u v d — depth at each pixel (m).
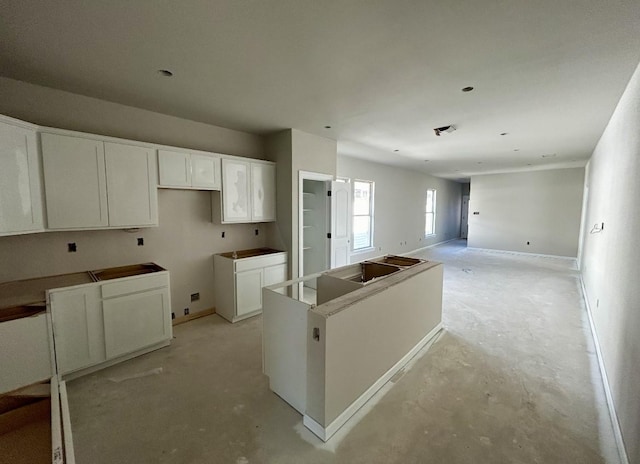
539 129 4.02
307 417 1.97
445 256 8.53
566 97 2.86
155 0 1.52
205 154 3.51
